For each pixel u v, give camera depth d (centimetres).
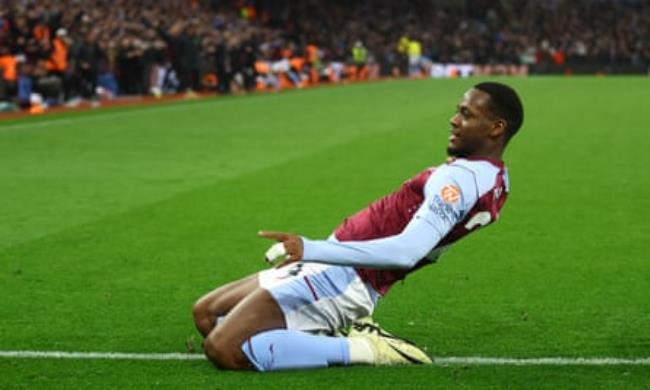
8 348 691
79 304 818
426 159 1741
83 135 2153
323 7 6056
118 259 984
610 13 6844
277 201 1315
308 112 2820
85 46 3088
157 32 3750
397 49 5866
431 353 675
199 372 623
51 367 643
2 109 2752
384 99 3406
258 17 5603
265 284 620
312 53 4906
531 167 1639
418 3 6575
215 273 929
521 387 589
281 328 612
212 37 3997
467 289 863
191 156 1794
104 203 1298
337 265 575
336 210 1254
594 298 832
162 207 1266
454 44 6138
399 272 619
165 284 888
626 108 2962
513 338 714
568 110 2886
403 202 608
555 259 979
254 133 2208
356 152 1844
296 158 1759
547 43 6366
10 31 2970
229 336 609
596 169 1614
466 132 602
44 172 1584
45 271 934
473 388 586
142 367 639
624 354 671
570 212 1229
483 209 596
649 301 821
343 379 596
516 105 602
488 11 6812
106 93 3306
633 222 1166
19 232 1113
